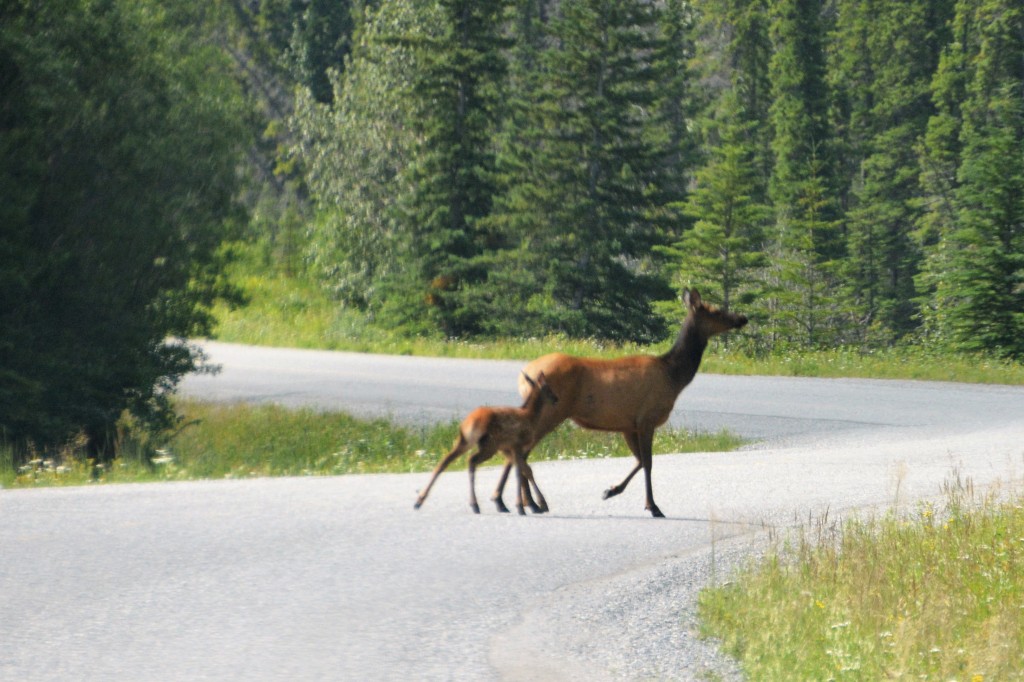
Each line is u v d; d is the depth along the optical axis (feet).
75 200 263.08
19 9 258.98
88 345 265.95
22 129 247.91
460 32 622.95
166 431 275.59
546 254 611.88
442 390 338.75
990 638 82.12
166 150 276.21
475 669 77.25
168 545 114.93
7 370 242.17
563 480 170.91
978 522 128.47
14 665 75.82
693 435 246.27
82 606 91.25
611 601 96.84
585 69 633.61
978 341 486.38
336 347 507.71
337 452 227.81
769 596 94.22
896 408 293.02
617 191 619.67
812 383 348.38
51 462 220.43
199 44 309.01
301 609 91.91
